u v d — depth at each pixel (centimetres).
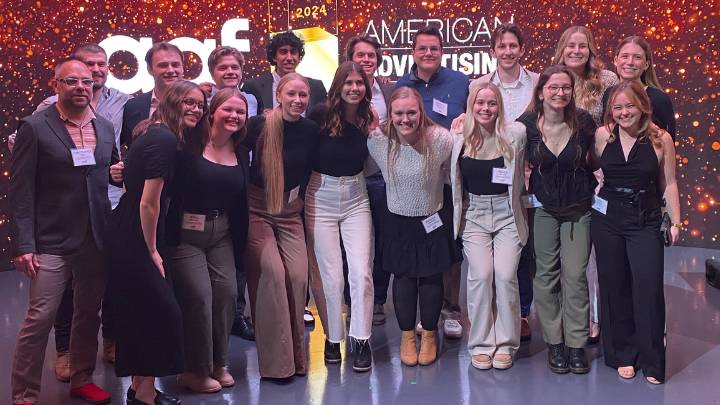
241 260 358
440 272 380
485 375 371
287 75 352
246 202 346
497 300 378
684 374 366
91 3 625
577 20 641
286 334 359
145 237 307
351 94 354
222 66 446
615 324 370
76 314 346
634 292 355
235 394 352
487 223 374
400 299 385
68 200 322
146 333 313
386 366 386
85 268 337
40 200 319
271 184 352
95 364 364
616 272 362
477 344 382
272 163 351
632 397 339
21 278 590
